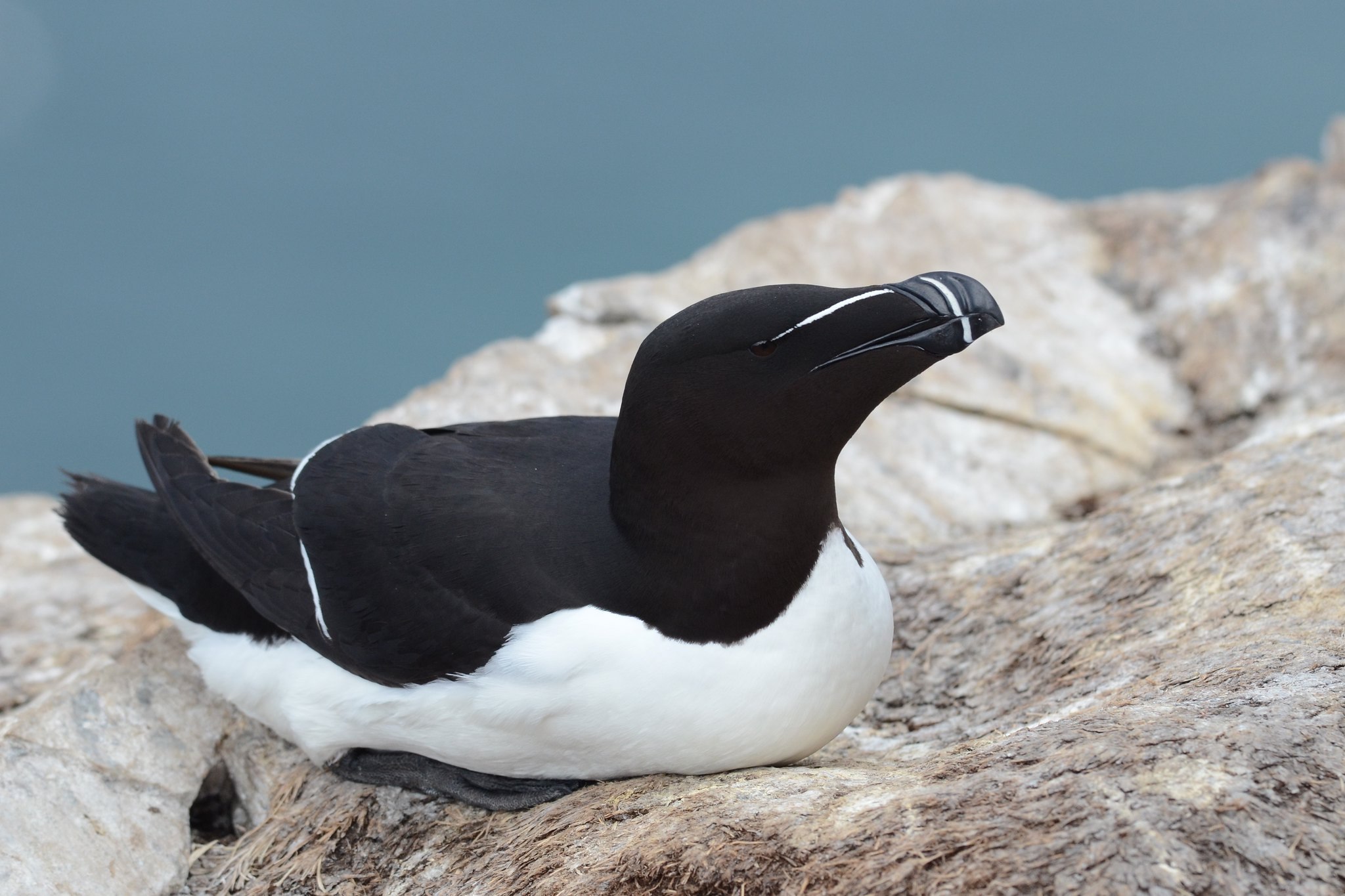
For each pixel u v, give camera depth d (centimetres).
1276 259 1346
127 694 851
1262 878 508
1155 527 862
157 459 825
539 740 684
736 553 645
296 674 752
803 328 615
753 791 643
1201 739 562
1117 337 1345
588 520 682
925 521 1144
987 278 1409
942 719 803
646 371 640
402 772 752
